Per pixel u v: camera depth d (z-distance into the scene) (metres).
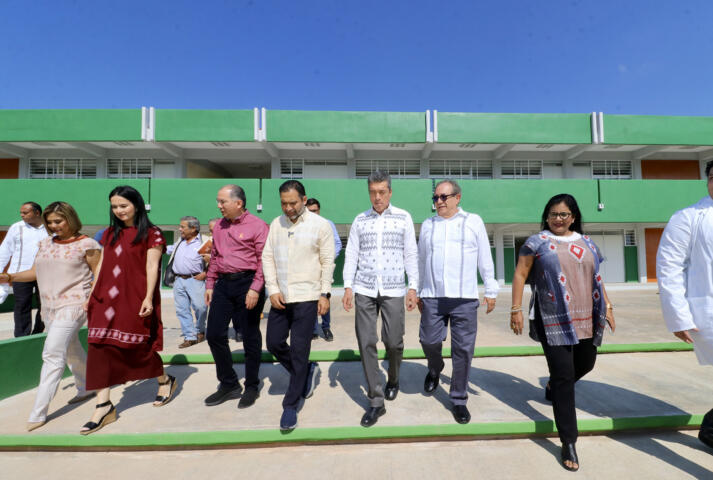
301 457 2.18
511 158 16.81
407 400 2.85
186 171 16.25
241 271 2.88
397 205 14.51
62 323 2.59
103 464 2.13
